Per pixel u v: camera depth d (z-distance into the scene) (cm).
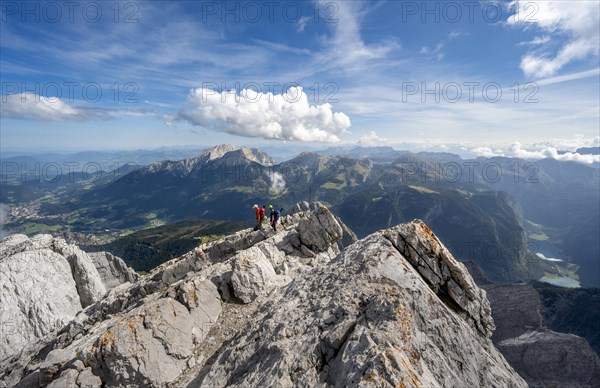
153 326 2286
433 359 1548
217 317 2623
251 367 1672
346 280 1992
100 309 3538
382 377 1177
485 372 1741
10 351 4272
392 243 2336
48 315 4803
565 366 10031
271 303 2319
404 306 1664
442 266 2298
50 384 2006
